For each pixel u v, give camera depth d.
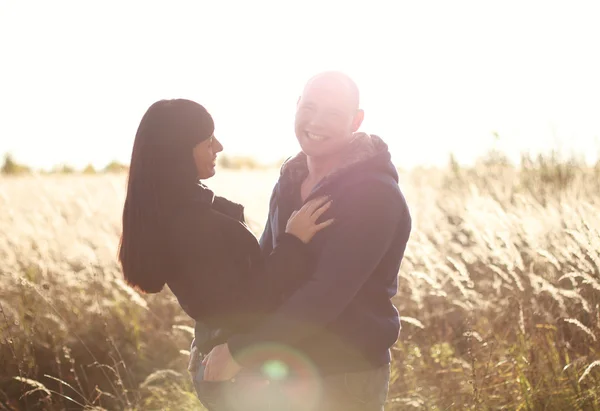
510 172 8.47
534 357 4.24
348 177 2.42
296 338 2.26
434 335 4.93
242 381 2.36
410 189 8.83
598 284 4.13
